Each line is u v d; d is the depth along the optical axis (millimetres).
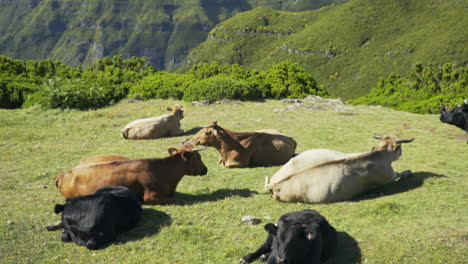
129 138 16453
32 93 24594
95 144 15859
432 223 7598
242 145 12453
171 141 15938
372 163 9352
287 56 177125
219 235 7758
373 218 8141
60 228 8094
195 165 9688
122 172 8992
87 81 26297
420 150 13680
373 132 16406
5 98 24062
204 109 21500
